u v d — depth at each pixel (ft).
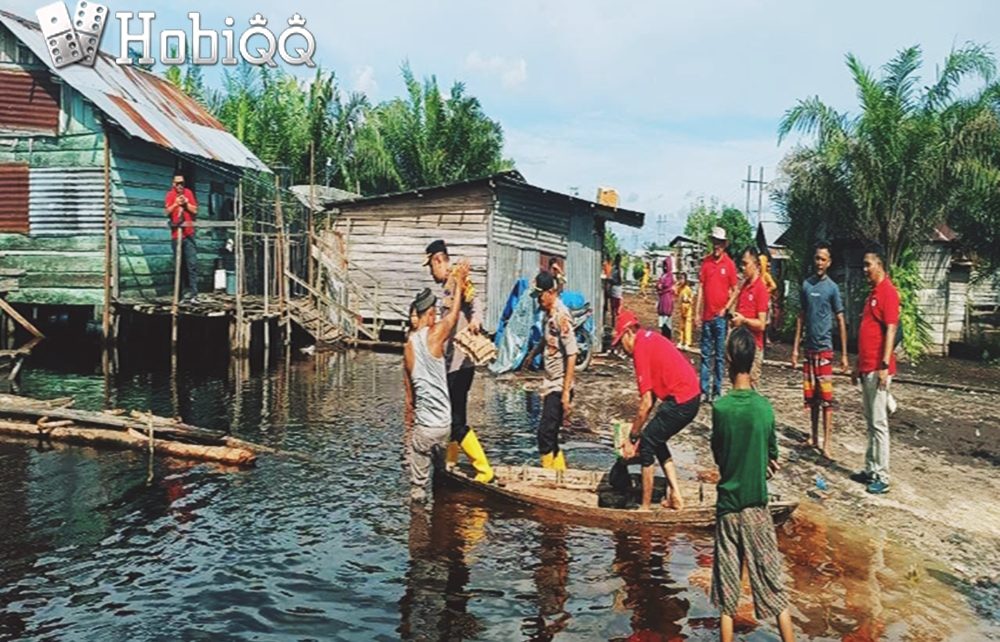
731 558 15.28
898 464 29.53
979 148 64.95
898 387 50.01
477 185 65.77
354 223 71.00
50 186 55.16
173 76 114.73
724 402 15.51
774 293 79.97
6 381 42.98
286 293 60.54
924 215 67.46
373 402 39.99
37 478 25.76
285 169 91.04
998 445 33.55
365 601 17.24
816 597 17.80
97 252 54.90
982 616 17.16
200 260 66.39
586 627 16.19
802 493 25.38
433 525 21.89
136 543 20.44
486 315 65.57
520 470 25.34
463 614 16.69
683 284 66.90
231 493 24.58
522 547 20.36
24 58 55.16
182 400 39.14
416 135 136.56
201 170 66.59
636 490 24.13
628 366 56.85
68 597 17.33
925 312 74.64
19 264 55.72
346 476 26.58
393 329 68.95
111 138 54.75
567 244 71.20
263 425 34.19
